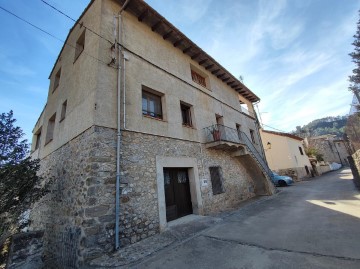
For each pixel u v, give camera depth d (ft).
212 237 15.79
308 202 26.63
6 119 21.53
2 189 15.56
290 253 11.62
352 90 35.96
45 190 18.69
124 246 14.71
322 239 13.16
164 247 14.60
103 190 14.71
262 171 36.19
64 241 15.97
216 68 34.88
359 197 26.04
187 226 18.66
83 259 12.69
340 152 125.08
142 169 17.90
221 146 28.04
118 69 18.60
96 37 19.10
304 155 73.92
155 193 18.26
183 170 24.08
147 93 22.25
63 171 19.42
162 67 24.43
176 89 25.46
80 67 20.84
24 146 21.35
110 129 16.56
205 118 29.37
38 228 22.11
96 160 14.94
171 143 21.97
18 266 12.34
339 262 9.94
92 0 21.89
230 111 37.70
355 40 32.68
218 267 11.01
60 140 21.90
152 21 24.14
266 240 14.11
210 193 25.41
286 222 18.26
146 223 16.67
